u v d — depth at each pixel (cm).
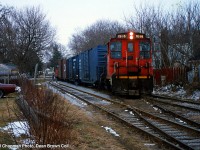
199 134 1097
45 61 8412
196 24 3253
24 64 5203
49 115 886
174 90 2678
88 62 3541
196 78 2650
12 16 5494
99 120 1429
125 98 2289
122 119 1374
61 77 6438
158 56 3597
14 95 2464
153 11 4062
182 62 3231
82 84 4319
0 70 3881
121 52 2356
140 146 995
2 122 1177
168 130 1193
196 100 2098
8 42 5150
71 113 1488
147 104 1936
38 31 5553
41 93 1114
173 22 3550
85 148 938
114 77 2314
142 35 2383
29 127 902
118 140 1074
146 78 2330
